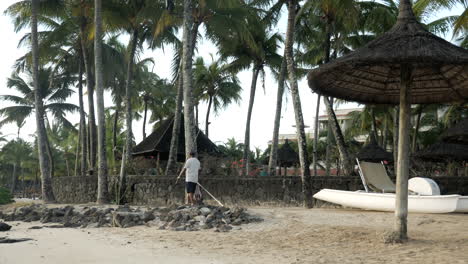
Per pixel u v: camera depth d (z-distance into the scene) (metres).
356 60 6.04
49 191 19.70
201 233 8.52
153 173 19.17
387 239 6.65
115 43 30.59
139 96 37.72
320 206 13.70
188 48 14.05
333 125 17.62
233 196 15.09
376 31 19.83
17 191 69.19
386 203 10.48
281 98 20.92
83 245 7.15
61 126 36.88
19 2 21.84
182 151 22.80
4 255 6.17
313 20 19.44
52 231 9.23
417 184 10.84
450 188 13.11
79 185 20.81
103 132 16.92
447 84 7.66
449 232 7.56
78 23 23.08
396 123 21.34
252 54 24.98
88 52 24.88
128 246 7.03
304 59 22.44
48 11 22.17
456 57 5.67
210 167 17.48
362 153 21.39
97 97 17.00
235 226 9.17
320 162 44.41
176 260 5.78
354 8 15.05
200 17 18.50
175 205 11.18
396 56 5.80
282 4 18.73
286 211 11.06
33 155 63.19
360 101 8.39
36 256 6.09
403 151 6.70
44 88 34.44
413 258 5.57
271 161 20.34
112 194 17.94
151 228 9.42
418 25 6.40
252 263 5.56
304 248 6.62
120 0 20.00
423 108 27.70
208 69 31.80
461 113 26.84
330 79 7.44
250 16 20.30
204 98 33.84
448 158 18.56
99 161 16.80
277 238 7.66
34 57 20.14
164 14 17.14
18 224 10.89
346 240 7.07
